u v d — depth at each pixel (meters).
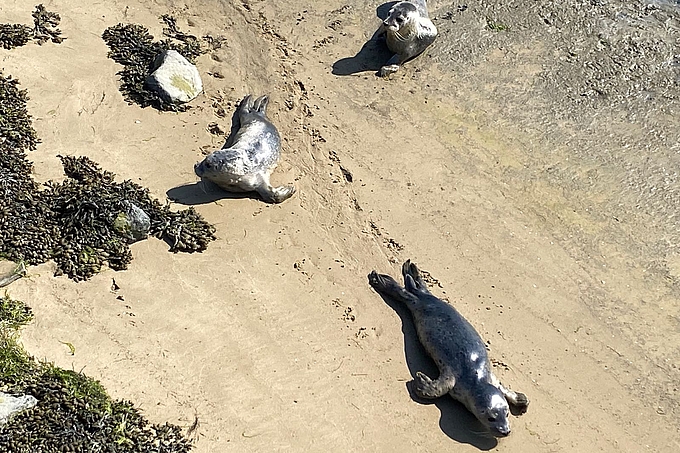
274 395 8.22
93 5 13.19
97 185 10.01
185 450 7.57
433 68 12.93
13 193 9.64
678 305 9.85
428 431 8.19
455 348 8.58
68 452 7.25
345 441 7.93
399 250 10.09
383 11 13.87
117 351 8.33
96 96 11.44
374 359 8.78
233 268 9.46
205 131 11.28
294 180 10.80
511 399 8.47
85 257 9.12
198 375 8.27
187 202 10.20
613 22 13.73
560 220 10.77
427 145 11.64
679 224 10.80
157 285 9.09
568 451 8.23
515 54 13.22
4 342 8.05
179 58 11.88
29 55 11.88
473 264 10.07
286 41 13.15
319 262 9.74
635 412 8.70
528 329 9.40
